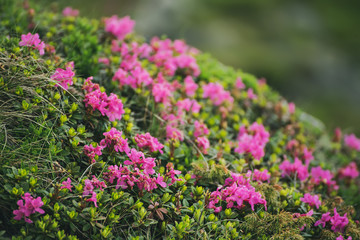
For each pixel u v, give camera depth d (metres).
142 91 4.49
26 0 5.66
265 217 3.47
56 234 2.92
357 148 6.09
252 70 10.28
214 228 3.35
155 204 3.27
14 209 2.91
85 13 6.11
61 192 3.08
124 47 4.91
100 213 3.18
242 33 11.54
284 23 12.65
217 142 4.52
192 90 4.89
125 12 5.98
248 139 4.29
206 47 10.30
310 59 11.39
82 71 4.34
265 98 5.91
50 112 3.47
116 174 3.28
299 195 3.98
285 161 4.33
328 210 4.01
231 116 5.06
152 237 3.29
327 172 4.54
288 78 10.59
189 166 3.92
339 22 13.26
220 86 4.99
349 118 9.82
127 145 3.48
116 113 3.64
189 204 3.56
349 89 10.91
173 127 4.31
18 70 3.49
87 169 3.33
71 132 3.40
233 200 3.51
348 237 3.64
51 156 3.28
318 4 13.91
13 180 3.00
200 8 11.65
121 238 3.13
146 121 4.36
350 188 5.30
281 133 5.25
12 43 3.95
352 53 12.15
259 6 12.89
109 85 4.42
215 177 3.73
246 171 4.15
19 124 3.39
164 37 6.12
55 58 4.11
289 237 3.39
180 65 5.30
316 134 5.99
